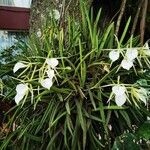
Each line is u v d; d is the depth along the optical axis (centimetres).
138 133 150
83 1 181
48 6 200
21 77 157
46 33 166
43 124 148
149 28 270
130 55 141
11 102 190
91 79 150
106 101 147
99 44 152
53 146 144
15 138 167
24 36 281
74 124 145
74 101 145
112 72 145
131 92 140
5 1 278
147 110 150
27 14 281
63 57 145
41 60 150
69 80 146
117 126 152
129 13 267
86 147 148
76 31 162
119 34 273
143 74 155
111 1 270
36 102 141
